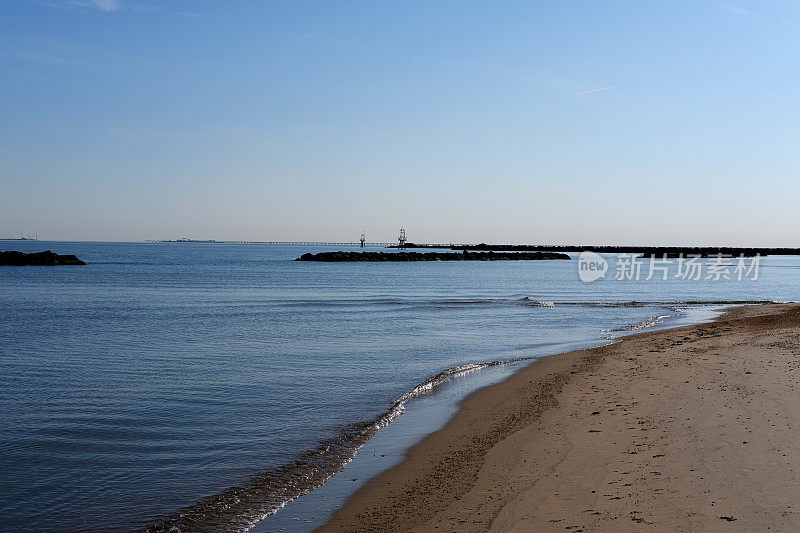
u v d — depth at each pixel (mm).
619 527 7277
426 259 178125
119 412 15250
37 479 10672
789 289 72750
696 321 36344
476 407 15352
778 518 7156
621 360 20578
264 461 11477
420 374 20312
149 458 11750
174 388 17984
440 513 8492
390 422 14188
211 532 8500
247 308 44906
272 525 8609
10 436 13203
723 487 8273
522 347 26625
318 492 9828
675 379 16391
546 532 7348
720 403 13102
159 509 9352
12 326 33344
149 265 121875
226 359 23125
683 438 10773
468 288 72062
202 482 10445
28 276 82312
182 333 30812
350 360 23062
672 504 7840
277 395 17125
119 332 31094
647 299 57031
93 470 11102
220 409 15547
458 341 28500
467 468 10500
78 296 53625
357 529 8258
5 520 9039
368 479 10320
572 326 34656
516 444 11648
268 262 148375
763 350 20391
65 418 14680
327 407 15727
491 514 8188
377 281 84312
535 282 86562
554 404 14852
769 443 10008
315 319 37812
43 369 21031
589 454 10469
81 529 8719
